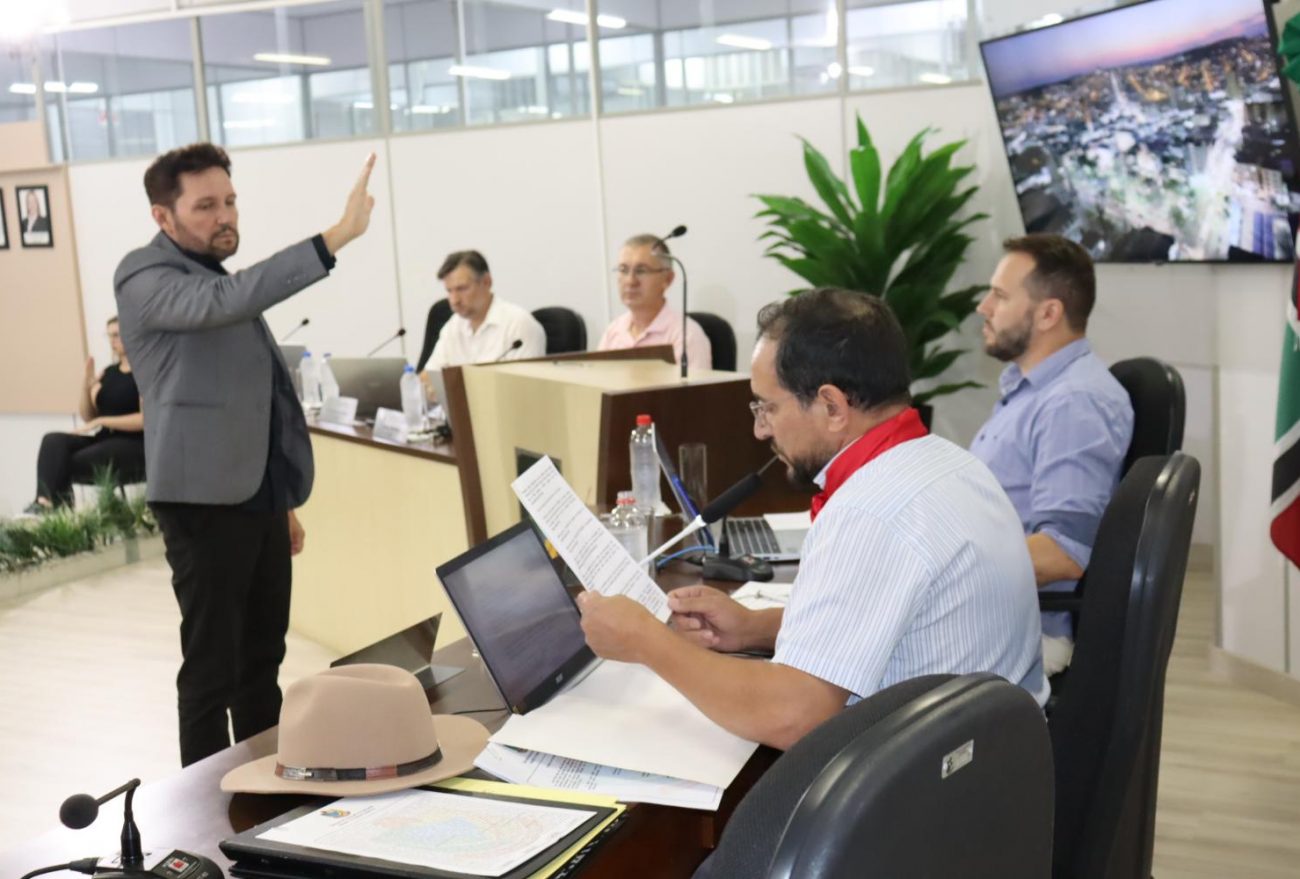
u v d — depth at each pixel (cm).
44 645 454
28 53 702
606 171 599
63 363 745
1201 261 367
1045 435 235
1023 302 244
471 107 626
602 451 246
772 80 556
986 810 81
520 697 151
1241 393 349
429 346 566
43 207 730
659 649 144
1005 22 482
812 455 153
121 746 349
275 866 113
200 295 246
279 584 279
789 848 70
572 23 594
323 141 662
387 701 132
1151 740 155
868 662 134
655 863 130
